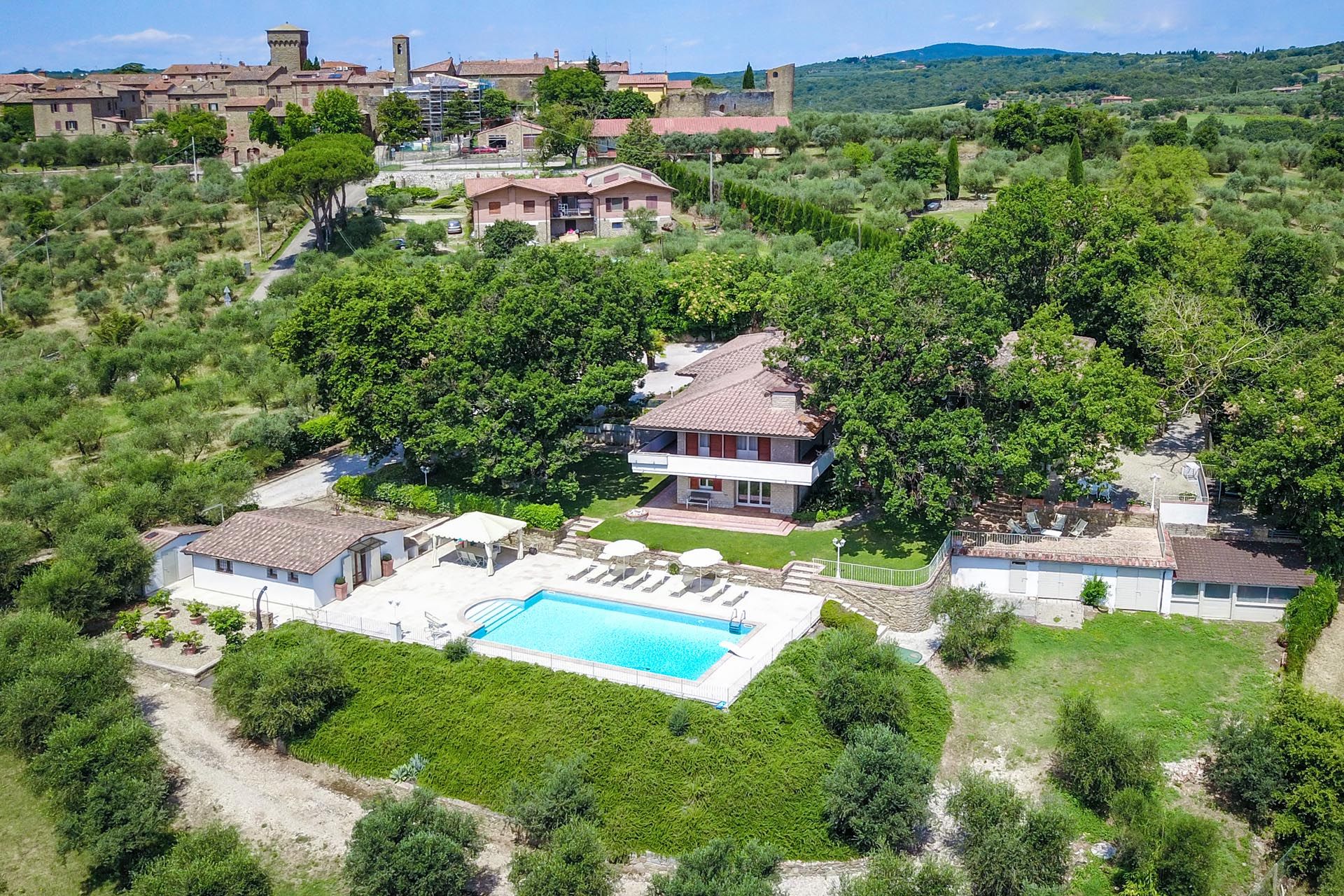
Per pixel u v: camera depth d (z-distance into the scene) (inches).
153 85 7805.1
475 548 2297.0
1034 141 5767.7
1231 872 1448.1
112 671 1790.1
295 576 2081.7
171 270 4677.7
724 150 5930.1
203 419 2906.0
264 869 1508.4
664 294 3420.3
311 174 4576.8
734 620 1914.4
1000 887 1389.0
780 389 2260.1
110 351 3553.2
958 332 2117.4
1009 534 2105.1
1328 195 4778.5
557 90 6806.1
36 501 2401.6
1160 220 4335.6
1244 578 1959.9
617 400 2640.3
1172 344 2456.9
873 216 4466.0
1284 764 1517.0
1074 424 2027.6
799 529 2244.1
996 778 1609.3
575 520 2346.2
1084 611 2025.1
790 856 1488.7
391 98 6451.8
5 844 1589.6
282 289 4252.0
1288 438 1974.7
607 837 1514.5
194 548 2187.5
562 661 1801.2
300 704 1752.0
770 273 3533.5
